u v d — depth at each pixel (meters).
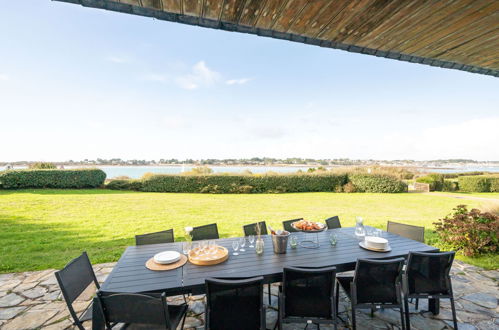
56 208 8.28
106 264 3.91
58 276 1.89
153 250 2.66
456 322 2.40
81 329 1.96
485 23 2.12
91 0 1.83
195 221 6.86
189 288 1.87
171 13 2.01
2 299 2.93
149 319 1.61
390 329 2.46
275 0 1.84
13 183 12.42
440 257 2.36
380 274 2.22
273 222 6.89
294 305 2.06
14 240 5.03
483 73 3.22
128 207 8.83
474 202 11.20
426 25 2.17
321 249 2.72
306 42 2.50
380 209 9.30
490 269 3.87
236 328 1.81
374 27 2.22
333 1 1.85
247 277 2.01
